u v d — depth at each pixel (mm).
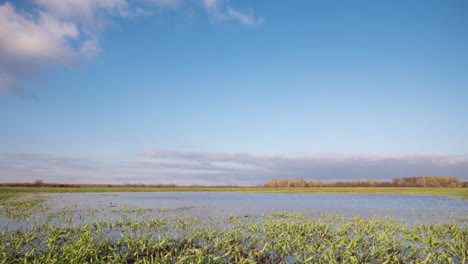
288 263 9008
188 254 9641
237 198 38062
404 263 9094
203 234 12539
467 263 9164
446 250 10219
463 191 52906
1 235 11664
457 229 13875
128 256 9445
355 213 21328
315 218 18391
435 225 15250
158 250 10000
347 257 9391
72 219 17109
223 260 9266
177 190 58656
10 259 8836
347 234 13102
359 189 65562
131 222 15859
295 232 13219
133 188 66562
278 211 22000
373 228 14398
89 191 51156
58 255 9078
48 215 18578
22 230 13000
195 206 25875
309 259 8945
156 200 32906
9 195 37875
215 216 19062
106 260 8945
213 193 52094
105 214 19516
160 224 15414
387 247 10664
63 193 45281
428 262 9172
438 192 50719
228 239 11680
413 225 15766
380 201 33000
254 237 12219
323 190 61094
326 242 11383
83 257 8570
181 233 13133
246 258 9336
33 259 8844
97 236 12398
